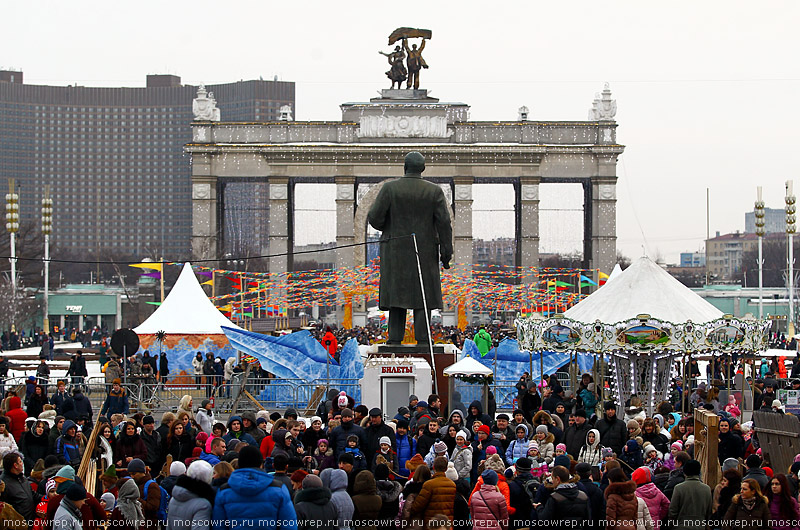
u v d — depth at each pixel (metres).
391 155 126.06
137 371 50.00
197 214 126.69
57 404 40.84
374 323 117.06
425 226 43.25
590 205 128.62
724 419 28.06
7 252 153.62
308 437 27.62
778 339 89.00
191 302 59.47
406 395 38.97
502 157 125.56
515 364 51.00
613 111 126.88
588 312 39.69
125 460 25.27
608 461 22.83
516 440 26.72
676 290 39.16
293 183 132.25
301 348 50.00
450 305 114.31
